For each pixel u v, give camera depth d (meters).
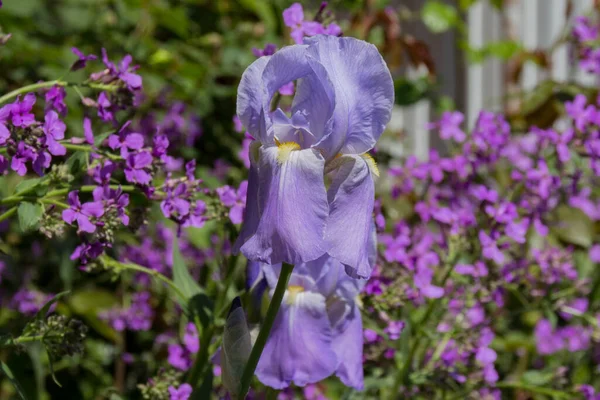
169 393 1.15
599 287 1.56
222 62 1.83
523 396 1.50
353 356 1.11
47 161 1.05
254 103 0.98
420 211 1.36
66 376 1.53
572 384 1.29
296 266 1.09
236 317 1.01
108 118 1.10
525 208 1.31
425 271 1.21
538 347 1.52
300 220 0.96
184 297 1.15
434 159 1.36
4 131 1.03
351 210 0.98
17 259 1.42
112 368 1.58
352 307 1.11
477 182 1.48
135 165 1.08
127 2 1.77
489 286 1.26
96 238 1.06
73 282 1.49
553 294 1.31
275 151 0.98
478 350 1.23
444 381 1.22
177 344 1.35
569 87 1.69
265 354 1.08
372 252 1.04
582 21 1.62
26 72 1.57
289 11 1.17
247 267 1.10
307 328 1.08
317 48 0.98
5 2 1.57
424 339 1.29
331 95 0.98
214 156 1.81
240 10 1.97
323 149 0.98
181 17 1.78
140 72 1.65
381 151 1.49
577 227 1.53
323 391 1.39
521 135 1.75
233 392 1.02
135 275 1.42
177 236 1.13
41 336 1.05
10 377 1.06
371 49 0.98
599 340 1.35
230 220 1.14
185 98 1.69
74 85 1.09
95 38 1.72
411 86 1.76
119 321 1.40
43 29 1.70
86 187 1.08
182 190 1.11
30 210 1.06
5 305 1.40
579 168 1.32
